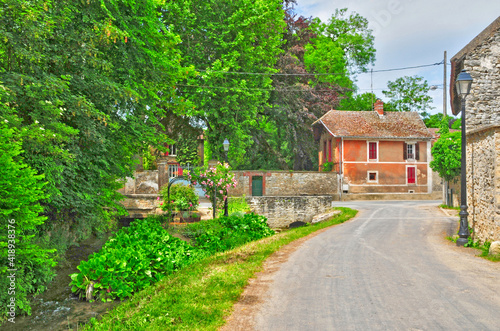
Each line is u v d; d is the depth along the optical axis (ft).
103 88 31.30
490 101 43.55
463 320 15.79
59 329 19.83
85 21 30.04
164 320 16.76
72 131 25.96
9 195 20.44
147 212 69.56
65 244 33.55
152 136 39.93
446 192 86.58
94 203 35.24
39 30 24.16
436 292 19.74
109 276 25.13
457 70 48.55
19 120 22.47
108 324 17.66
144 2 38.75
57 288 26.86
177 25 88.69
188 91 92.38
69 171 30.42
